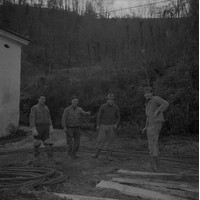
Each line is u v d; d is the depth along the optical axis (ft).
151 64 54.95
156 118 24.59
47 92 62.03
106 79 59.62
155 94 45.91
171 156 30.99
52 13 138.21
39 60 110.11
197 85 43.65
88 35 110.73
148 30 68.80
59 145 39.29
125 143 38.75
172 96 43.55
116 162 28.76
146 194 18.83
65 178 22.09
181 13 54.54
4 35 47.21
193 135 41.60
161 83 47.91
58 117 58.34
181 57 50.26
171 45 54.90
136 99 50.26
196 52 45.98
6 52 48.83
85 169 25.95
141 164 27.84
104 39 92.73
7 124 49.08
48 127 29.53
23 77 85.87
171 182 21.61
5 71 48.73
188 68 44.83
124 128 46.14
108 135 30.45
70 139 30.09
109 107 29.96
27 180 21.47
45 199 17.51
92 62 84.43
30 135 47.67
